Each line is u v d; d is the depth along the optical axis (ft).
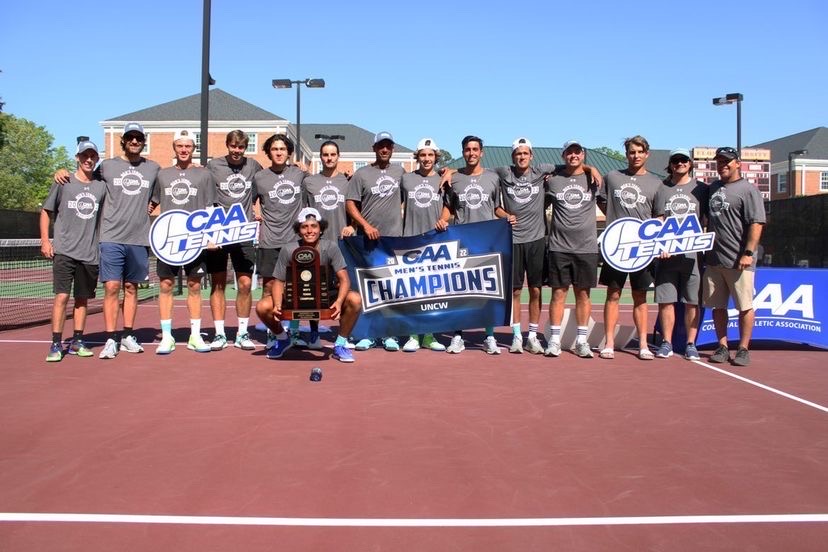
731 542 10.25
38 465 13.14
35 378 20.49
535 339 26.40
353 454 13.92
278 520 10.82
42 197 255.09
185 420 16.15
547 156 119.34
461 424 16.14
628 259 24.76
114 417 16.35
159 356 24.31
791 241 61.93
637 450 14.46
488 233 25.79
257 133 165.48
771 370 23.32
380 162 26.17
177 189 24.68
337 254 23.32
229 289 56.85
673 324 26.66
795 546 10.14
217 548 9.85
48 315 37.91
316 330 25.89
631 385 20.61
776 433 15.79
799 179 191.72
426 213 26.13
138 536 10.20
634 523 10.87
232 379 20.59
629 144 24.97
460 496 11.87
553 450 14.38
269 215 25.13
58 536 10.17
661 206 24.98
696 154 87.56
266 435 15.07
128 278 24.43
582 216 24.86
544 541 10.20
